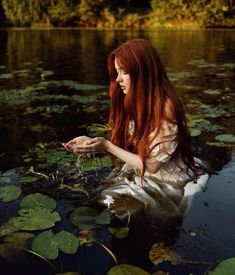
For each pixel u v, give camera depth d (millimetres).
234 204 1793
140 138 1984
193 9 16281
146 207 1777
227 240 1514
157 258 1405
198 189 1929
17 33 14492
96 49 9258
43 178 2117
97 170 2199
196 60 7238
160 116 1892
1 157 2459
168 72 5902
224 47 9281
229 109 3639
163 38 11820
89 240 1528
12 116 3549
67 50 9172
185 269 1341
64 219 1693
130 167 2160
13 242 1509
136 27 17344
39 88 4844
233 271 1288
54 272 1338
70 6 17781
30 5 17688
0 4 18375
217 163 2287
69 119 3410
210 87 4754
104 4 17781
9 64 7039
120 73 1951
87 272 1338
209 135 2816
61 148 2619
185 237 1538
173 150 1941
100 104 3967
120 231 1581
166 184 1983
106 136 2904
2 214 1730
